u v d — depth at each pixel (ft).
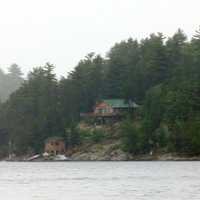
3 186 580.71
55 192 516.73
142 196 477.77
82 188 551.18
